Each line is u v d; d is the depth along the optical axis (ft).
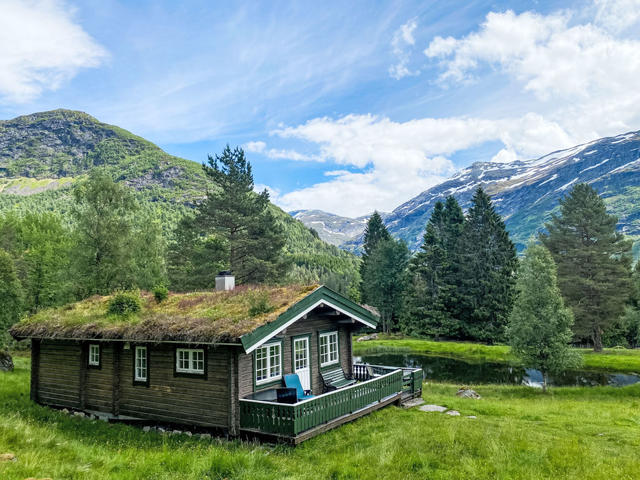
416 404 59.82
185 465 32.45
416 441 39.73
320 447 39.09
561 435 46.88
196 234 159.22
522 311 94.02
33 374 62.28
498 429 46.09
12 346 154.92
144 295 64.85
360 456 35.63
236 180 142.72
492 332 188.14
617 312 149.07
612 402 77.00
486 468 33.47
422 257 214.69
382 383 54.03
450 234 220.02
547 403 74.23
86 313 58.65
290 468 33.35
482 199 207.10
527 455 36.42
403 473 32.73
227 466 31.89
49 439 37.27
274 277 140.05
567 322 91.04
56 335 55.88
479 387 93.71
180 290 143.84
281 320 43.93
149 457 34.76
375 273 238.27
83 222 120.47
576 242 157.38
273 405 40.06
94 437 45.62
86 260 118.73
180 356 47.85
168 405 48.06
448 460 35.27
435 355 153.17
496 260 198.70
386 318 238.27
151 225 158.10
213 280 136.26
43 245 197.98
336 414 44.86
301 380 53.11
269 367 48.32
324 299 51.88
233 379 42.57
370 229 275.39
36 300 170.09
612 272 154.61
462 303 197.16
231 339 40.11
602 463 35.40
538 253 96.48
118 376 52.95
